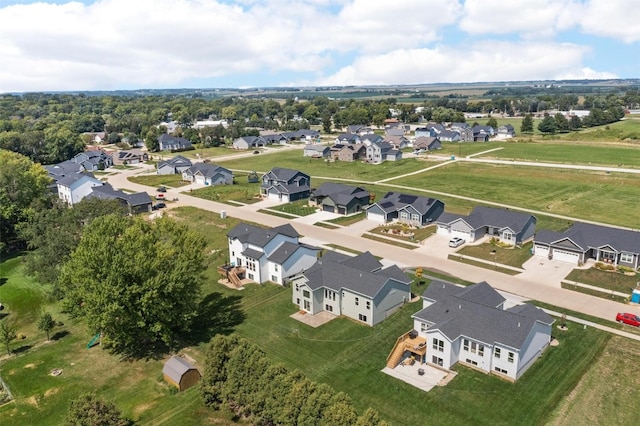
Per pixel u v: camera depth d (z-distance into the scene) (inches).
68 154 6722.4
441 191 4170.8
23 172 3526.1
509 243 2898.6
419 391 1549.0
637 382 1558.8
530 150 6028.5
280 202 4045.3
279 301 2244.1
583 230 2679.6
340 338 1892.2
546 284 2330.2
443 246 2893.7
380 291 1975.9
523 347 1584.6
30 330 2116.1
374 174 5044.3
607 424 1374.3
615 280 2346.2
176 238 2066.9
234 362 1460.4
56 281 2272.4
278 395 1307.8
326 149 6333.7
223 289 2402.8
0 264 2925.7
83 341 1987.0
